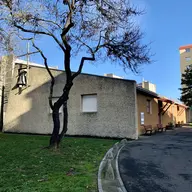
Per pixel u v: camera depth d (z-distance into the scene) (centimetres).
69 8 976
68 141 1215
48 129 1739
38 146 1002
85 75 1598
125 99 1431
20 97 1945
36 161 723
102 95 1516
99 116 1508
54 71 1761
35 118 1823
